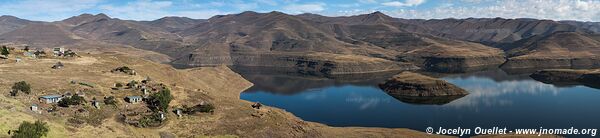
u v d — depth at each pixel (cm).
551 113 19688
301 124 13938
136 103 13275
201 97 15475
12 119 8300
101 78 16575
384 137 13875
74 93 13012
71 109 11250
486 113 19912
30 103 11131
